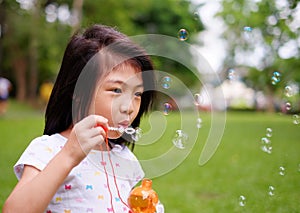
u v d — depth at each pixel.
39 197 1.20
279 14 5.70
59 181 1.22
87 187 1.43
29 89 18.36
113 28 1.57
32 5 12.16
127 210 1.48
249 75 12.87
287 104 2.83
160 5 18.00
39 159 1.37
